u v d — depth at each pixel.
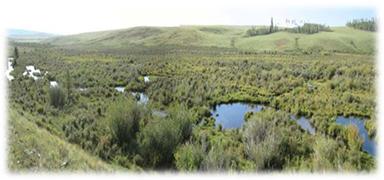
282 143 14.59
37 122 17.83
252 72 43.81
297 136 17.25
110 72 44.34
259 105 28.03
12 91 26.80
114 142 16.39
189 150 13.15
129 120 16.58
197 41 173.88
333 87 32.53
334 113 23.52
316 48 138.00
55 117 20.83
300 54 100.44
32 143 11.59
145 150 14.88
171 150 14.73
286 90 31.91
